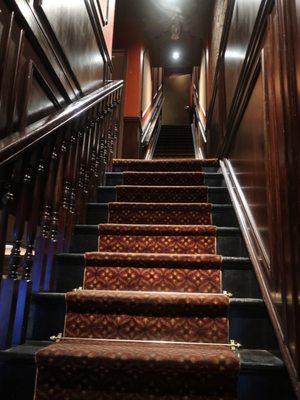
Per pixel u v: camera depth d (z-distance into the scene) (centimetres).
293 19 134
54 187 200
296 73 130
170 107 1402
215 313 166
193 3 598
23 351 145
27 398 140
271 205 164
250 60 223
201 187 298
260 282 177
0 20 150
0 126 151
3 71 150
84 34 286
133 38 680
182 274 198
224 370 131
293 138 129
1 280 135
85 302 168
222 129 370
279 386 136
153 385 133
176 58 811
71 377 134
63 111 194
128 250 234
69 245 229
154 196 301
